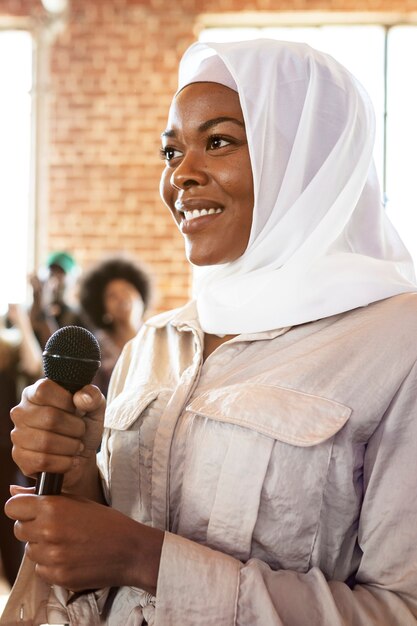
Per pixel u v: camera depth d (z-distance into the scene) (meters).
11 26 6.60
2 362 4.34
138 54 6.46
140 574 1.35
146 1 6.45
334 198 1.57
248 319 1.57
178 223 1.69
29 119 6.59
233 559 1.37
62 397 1.33
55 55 6.50
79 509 1.33
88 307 4.88
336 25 6.50
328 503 1.42
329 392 1.42
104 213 6.48
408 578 1.36
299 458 1.41
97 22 6.47
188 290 6.44
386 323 1.46
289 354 1.51
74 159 6.50
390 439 1.41
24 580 1.51
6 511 1.33
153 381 1.64
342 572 1.44
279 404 1.43
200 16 6.43
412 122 6.45
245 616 1.32
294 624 1.32
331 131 1.61
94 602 1.52
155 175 6.47
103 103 6.48
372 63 6.48
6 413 4.28
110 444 1.61
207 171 1.58
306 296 1.52
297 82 1.60
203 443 1.47
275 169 1.58
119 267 4.93
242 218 1.59
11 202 6.57
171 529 1.51
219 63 1.61
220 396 1.48
